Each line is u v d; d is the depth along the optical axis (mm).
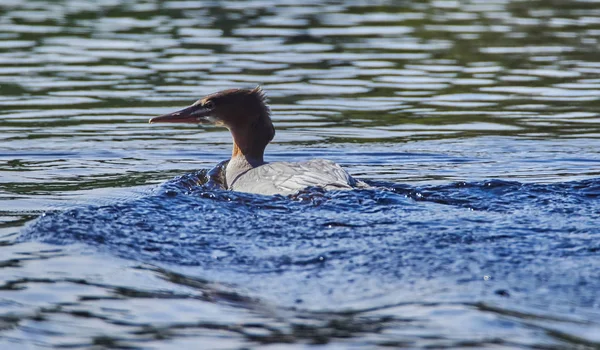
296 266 9023
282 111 18312
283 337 7500
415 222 10328
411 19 27906
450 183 12227
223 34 25375
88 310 8117
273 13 28672
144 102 18688
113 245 9703
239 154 14211
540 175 13844
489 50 23797
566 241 9609
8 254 9461
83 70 21359
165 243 9766
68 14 28281
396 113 18250
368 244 9562
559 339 7289
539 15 28469
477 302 8000
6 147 15352
